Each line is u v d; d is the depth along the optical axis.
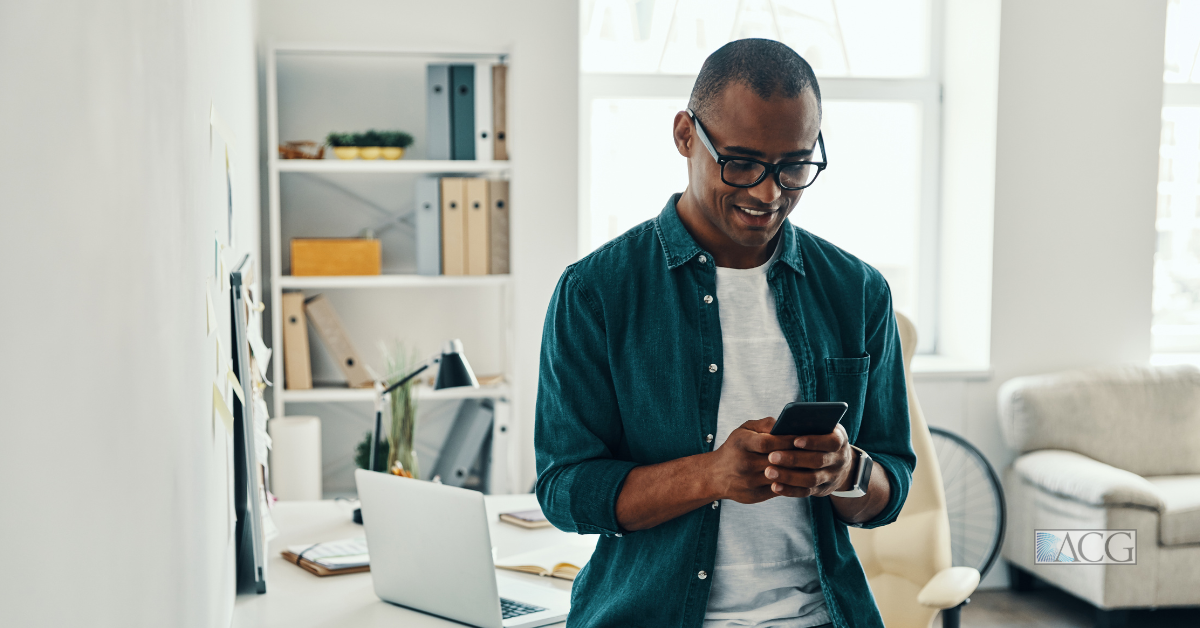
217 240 1.33
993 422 3.70
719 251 1.08
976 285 3.72
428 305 3.47
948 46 3.83
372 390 3.12
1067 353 3.72
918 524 2.12
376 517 1.50
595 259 1.10
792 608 1.04
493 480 3.20
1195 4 3.94
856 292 1.13
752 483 0.92
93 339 0.56
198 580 1.01
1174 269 4.06
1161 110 3.68
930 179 3.90
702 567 1.02
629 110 3.68
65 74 0.52
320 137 3.33
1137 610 3.47
